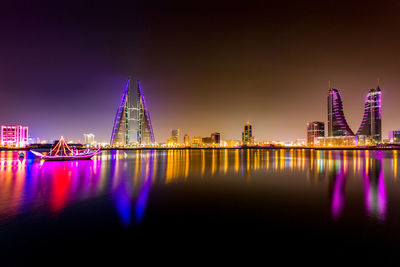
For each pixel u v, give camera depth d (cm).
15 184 2200
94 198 1634
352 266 764
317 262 785
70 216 1235
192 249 869
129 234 1005
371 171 3347
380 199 1620
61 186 2097
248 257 811
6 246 895
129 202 1527
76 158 5641
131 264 774
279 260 795
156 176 2775
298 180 2478
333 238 960
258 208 1392
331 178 2627
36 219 1184
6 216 1232
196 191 1881
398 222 1146
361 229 1055
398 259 802
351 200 1586
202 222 1146
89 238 962
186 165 4362
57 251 858
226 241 936
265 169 3634
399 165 4397
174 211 1327
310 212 1311
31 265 770
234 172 3212
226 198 1645
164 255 827
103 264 774
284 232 1024
